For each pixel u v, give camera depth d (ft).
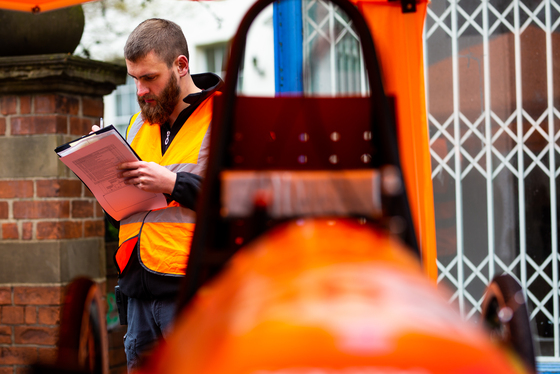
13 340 10.48
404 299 1.81
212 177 3.53
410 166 7.75
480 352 1.61
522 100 10.62
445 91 10.74
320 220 2.84
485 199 10.68
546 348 10.60
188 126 6.96
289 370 1.51
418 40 7.77
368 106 4.48
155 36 6.61
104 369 4.53
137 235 6.71
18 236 10.55
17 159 10.60
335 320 1.65
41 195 10.52
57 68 10.27
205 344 1.86
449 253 10.73
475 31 10.66
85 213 11.01
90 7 24.06
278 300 1.83
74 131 10.88
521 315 3.77
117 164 6.24
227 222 3.99
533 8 10.57
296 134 4.47
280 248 2.35
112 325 11.96
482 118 10.68
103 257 11.46
